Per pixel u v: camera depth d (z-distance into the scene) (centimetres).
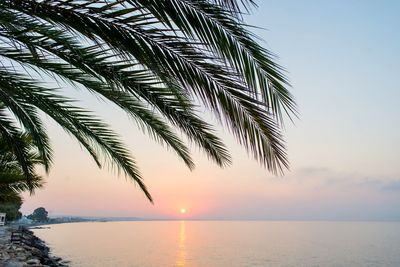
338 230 15862
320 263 3725
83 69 283
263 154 251
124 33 224
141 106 377
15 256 2386
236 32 222
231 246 5753
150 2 206
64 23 224
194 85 236
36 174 952
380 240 8094
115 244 5684
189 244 6088
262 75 227
